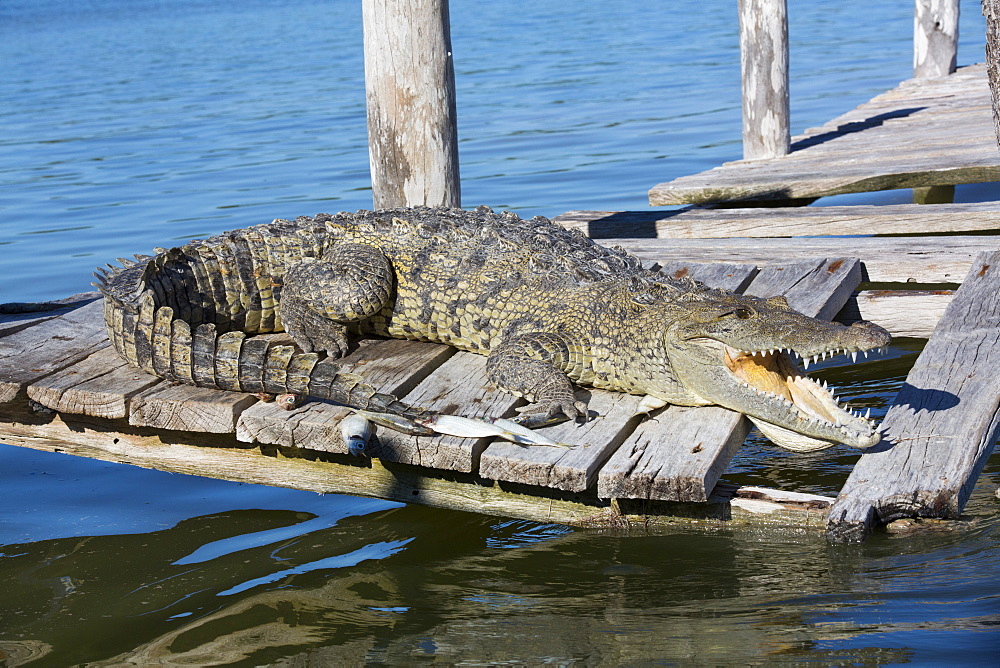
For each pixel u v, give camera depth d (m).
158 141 18.16
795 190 11.36
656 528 5.45
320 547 5.66
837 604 4.60
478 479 5.61
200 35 46.53
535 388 5.90
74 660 4.64
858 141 13.62
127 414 5.95
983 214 9.45
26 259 11.41
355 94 22.64
